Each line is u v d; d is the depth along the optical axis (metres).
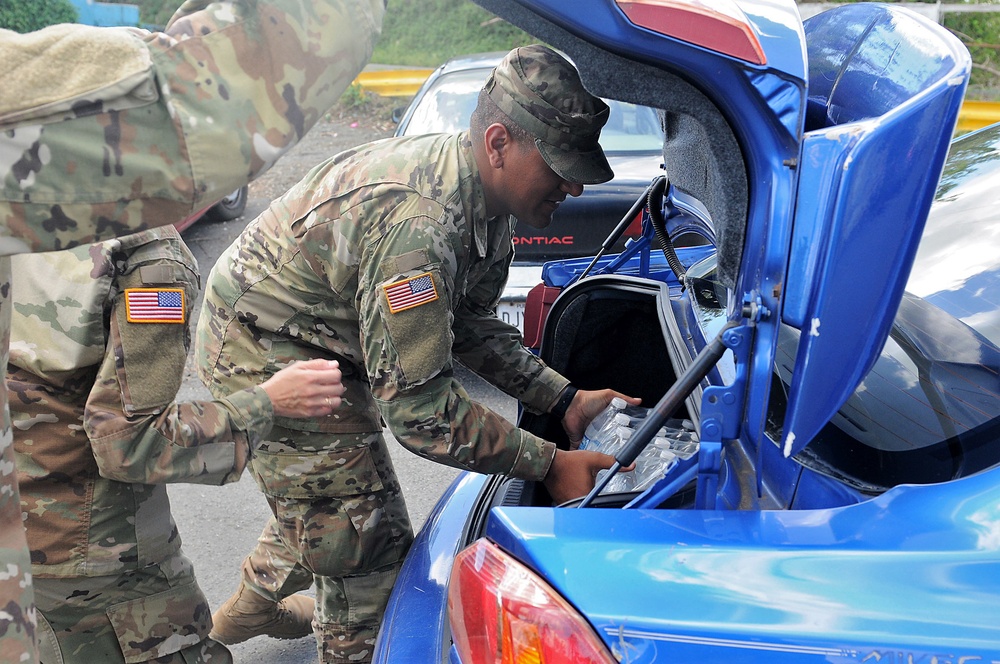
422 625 1.44
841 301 1.08
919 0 9.51
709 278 1.93
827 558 1.03
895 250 1.07
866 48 1.26
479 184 1.59
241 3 0.98
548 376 1.99
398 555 1.88
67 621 1.60
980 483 1.08
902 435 1.25
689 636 0.99
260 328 1.77
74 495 1.53
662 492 1.26
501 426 1.63
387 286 1.51
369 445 1.82
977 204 1.54
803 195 1.09
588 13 1.04
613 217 3.70
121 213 0.96
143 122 0.94
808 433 1.14
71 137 0.92
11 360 1.45
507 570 1.10
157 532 1.62
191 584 1.71
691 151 1.46
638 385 2.17
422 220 1.52
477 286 1.92
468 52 14.35
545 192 1.60
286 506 1.83
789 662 0.97
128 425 1.42
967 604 0.98
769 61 1.05
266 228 1.73
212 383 1.83
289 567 2.10
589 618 1.01
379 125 10.58
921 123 1.02
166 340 1.44
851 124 1.06
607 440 1.84
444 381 1.58
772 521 1.12
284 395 1.57
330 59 1.01
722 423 1.20
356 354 1.78
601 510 1.17
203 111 0.95
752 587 1.01
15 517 1.10
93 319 1.42
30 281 1.44
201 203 0.98
